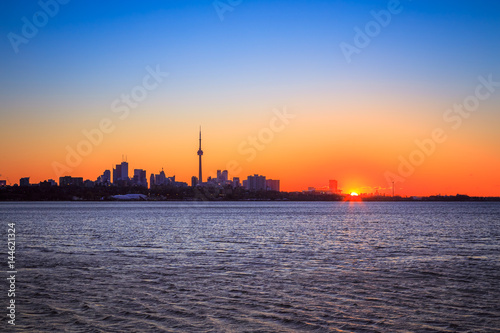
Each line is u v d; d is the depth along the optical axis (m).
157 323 24.61
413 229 96.06
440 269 41.91
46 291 31.97
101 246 62.03
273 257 50.56
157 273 39.53
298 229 97.00
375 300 29.67
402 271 40.78
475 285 34.44
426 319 25.53
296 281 35.91
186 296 30.59
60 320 25.03
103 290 32.38
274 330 23.59
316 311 27.00
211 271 40.72
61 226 106.06
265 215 185.25
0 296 30.44
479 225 110.00
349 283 35.12
